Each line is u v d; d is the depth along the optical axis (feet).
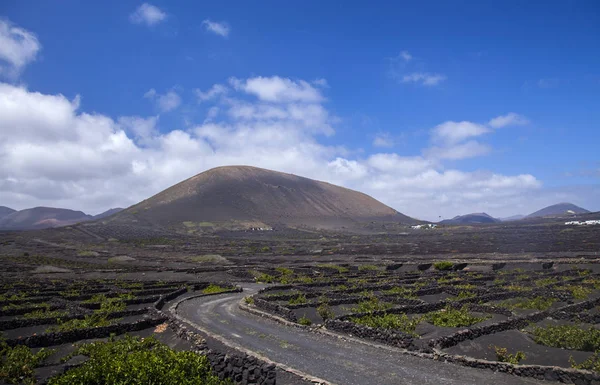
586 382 50.29
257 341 73.46
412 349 65.77
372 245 404.57
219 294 141.79
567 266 181.16
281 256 321.93
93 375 38.70
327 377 53.98
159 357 43.73
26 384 49.57
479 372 55.72
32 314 94.02
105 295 124.67
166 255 330.54
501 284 139.03
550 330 70.79
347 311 99.09
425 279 155.84
